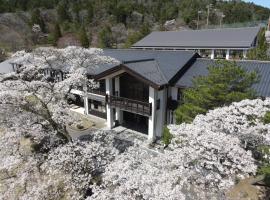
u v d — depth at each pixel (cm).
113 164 781
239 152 681
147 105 1599
